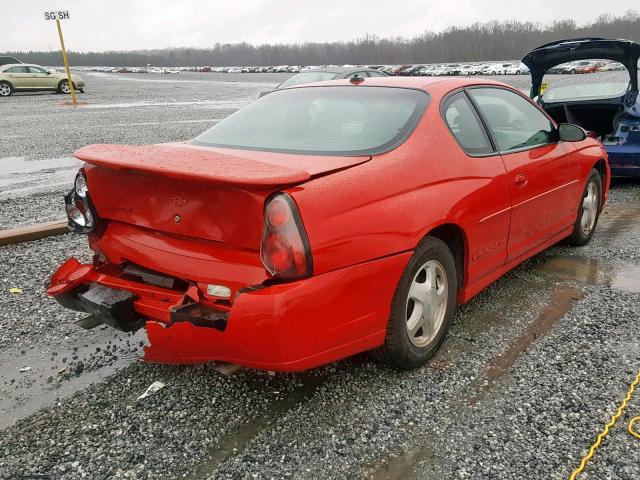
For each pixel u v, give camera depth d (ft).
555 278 14.23
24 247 16.87
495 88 12.76
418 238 9.00
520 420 8.48
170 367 10.16
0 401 9.13
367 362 10.23
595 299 12.86
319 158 9.07
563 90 27.20
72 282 9.85
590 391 9.18
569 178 14.37
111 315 9.07
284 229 7.52
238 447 8.02
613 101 24.23
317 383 9.58
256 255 7.93
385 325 8.92
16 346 10.93
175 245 8.72
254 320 7.52
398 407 8.87
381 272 8.51
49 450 7.96
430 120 10.21
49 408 8.95
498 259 11.76
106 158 8.68
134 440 8.18
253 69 314.55
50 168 29.78
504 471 7.45
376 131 9.83
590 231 16.78
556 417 8.54
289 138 10.13
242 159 8.59
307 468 7.58
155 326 8.30
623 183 26.00
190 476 7.46
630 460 7.61
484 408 8.81
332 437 8.20
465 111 11.34
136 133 42.16
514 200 11.73
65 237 17.88
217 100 79.36
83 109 64.54
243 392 9.34
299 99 11.58
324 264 7.76
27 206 21.62
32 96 88.58
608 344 10.73
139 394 9.32
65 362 10.37
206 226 8.22
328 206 7.89
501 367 10.01
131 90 107.45
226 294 8.16
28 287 13.80
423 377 9.72
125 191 9.08
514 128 12.81
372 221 8.36
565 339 10.96
